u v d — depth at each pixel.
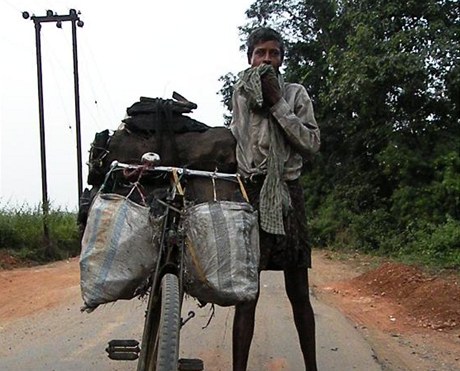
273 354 5.78
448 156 18.67
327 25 26.84
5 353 5.94
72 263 16.98
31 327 7.18
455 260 13.41
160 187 3.90
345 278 13.11
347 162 24.03
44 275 13.13
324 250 21.55
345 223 22.09
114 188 3.89
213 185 3.93
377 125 20.89
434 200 18.41
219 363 5.44
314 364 4.67
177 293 3.19
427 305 8.94
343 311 8.90
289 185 4.20
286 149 4.13
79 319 7.46
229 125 4.25
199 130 4.11
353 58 19.38
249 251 3.65
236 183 3.98
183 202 3.71
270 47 4.28
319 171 25.48
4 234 17.38
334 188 24.23
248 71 4.11
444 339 7.29
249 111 4.11
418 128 19.80
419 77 18.62
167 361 2.85
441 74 18.66
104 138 4.01
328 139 24.39
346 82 19.62
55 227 19.23
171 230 3.58
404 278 10.98
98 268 3.50
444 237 15.07
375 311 9.08
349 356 5.72
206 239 3.57
